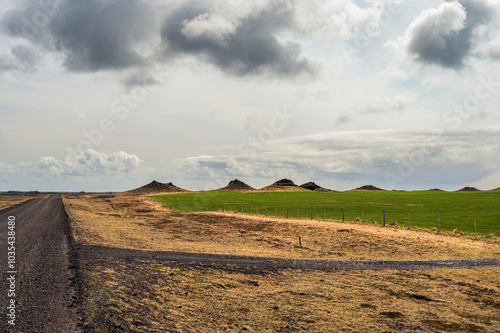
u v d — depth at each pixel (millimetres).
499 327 7871
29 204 61500
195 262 14914
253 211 56531
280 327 7746
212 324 7758
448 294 10641
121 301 8570
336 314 8703
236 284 11617
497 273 13547
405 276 13125
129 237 23375
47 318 7066
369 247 21031
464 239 23062
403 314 8742
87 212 47750
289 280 12438
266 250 20484
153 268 13055
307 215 45969
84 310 7590
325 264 15406
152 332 6840
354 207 58406
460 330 7672
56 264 12398
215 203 77625
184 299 9508
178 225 35219
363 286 11602
